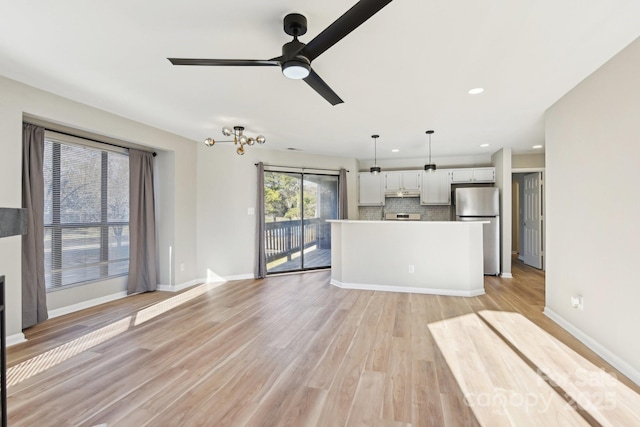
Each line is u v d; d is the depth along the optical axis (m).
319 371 2.37
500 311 3.75
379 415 1.86
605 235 2.52
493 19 1.90
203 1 1.74
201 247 5.32
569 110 3.05
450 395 2.06
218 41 2.18
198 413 1.88
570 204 3.05
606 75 2.47
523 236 7.24
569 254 3.08
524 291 4.70
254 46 2.24
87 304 3.95
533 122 4.11
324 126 4.36
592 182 2.68
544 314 3.62
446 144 5.49
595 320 2.66
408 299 4.29
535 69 2.58
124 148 4.41
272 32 2.06
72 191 3.80
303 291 4.75
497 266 5.77
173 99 3.31
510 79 2.78
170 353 2.67
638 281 2.17
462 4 1.75
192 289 4.88
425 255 4.63
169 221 4.83
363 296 4.46
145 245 4.69
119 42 2.19
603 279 2.55
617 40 2.15
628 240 2.26
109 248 4.27
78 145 3.83
